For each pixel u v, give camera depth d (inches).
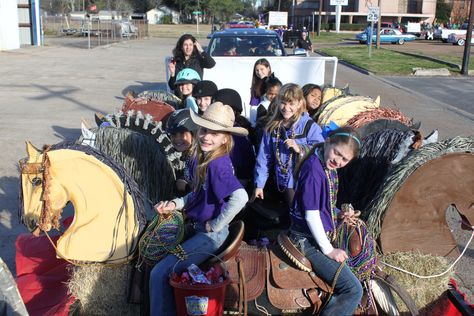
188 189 162.6
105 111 499.2
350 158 123.7
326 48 1539.1
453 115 534.3
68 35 1813.5
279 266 132.5
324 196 126.4
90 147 138.3
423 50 1477.6
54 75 755.4
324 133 203.3
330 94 286.4
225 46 416.8
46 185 129.6
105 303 142.6
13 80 692.7
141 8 3555.6
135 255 139.6
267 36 426.3
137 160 165.8
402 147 166.7
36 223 130.6
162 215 136.6
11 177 296.7
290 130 169.9
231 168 131.3
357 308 134.0
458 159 140.1
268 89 228.2
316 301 130.3
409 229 146.1
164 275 129.5
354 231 133.6
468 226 146.5
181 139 168.6
